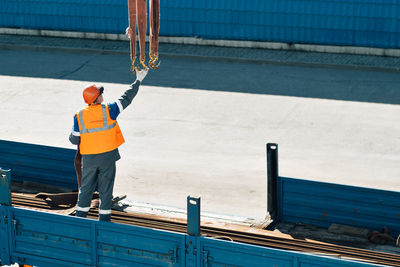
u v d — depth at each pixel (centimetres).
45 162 2020
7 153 2072
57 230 1541
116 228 1466
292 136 3294
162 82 4256
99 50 4975
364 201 1695
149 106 3788
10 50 5156
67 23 5250
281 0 4719
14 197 1891
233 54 4775
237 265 1370
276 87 4125
